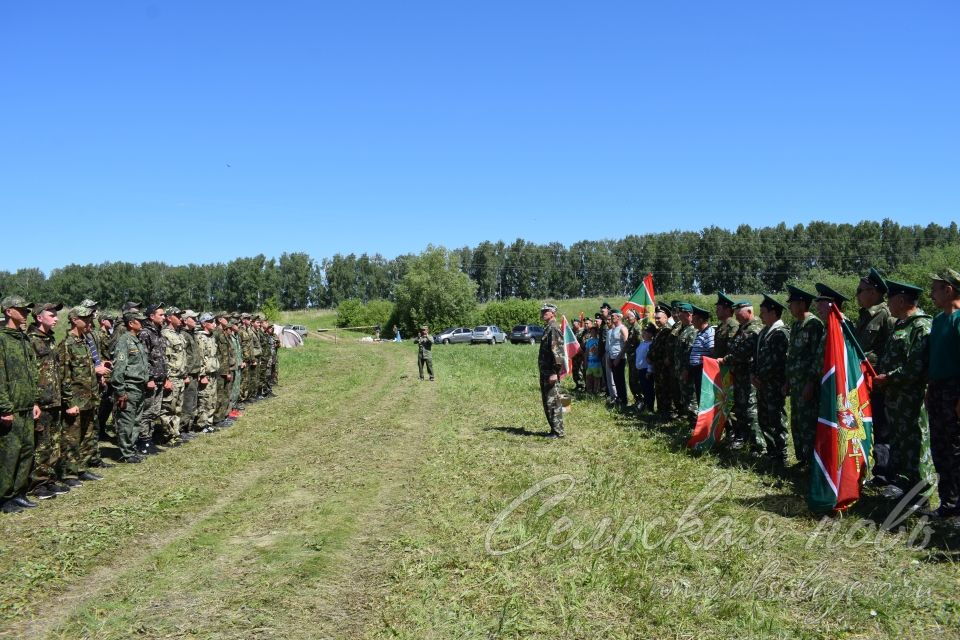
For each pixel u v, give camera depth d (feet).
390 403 45.85
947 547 16.15
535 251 330.34
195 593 14.47
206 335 35.35
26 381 20.62
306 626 12.91
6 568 15.84
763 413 25.11
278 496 22.26
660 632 12.49
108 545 17.56
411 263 198.08
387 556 16.55
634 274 317.42
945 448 17.85
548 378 31.01
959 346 17.40
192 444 31.50
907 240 267.39
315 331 206.69
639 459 25.64
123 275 266.77
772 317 24.84
